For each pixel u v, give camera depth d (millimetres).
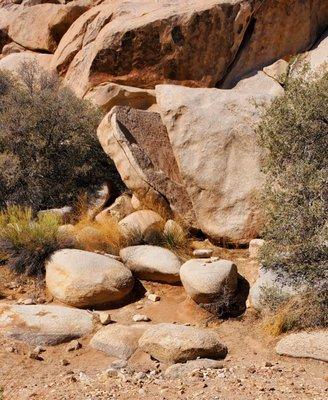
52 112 11586
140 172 10305
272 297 7770
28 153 11414
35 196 11125
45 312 7996
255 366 6906
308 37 13961
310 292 7543
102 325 7977
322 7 14172
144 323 8023
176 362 7082
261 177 9492
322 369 6801
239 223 9539
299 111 8211
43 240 9133
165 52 13359
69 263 8594
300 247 7770
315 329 7320
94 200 10938
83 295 8273
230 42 13477
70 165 11383
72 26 16000
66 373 7051
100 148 11641
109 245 9555
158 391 6371
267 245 7984
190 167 9867
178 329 7277
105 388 6566
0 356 7363
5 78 13852
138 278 8914
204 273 8141
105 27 14109
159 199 10297
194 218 10156
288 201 8000
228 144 9766
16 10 18844
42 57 16766
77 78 14438
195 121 9992
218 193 9695
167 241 9570
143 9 14367
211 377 6637
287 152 8352
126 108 11031
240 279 8570
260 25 13711
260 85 13297
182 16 13234
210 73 13477
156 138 10961
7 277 9039
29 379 7000
